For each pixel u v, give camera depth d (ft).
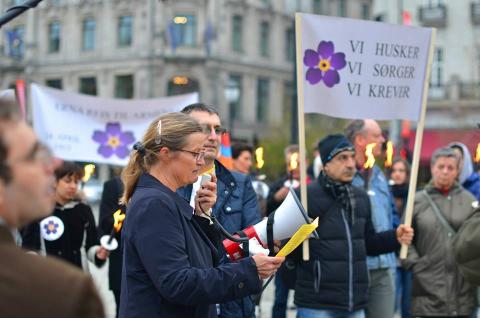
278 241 14.48
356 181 23.34
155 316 12.03
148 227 11.94
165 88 165.78
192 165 12.69
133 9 165.89
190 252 12.38
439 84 134.00
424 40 22.39
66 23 171.63
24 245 21.25
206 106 16.85
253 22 174.29
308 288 19.81
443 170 23.29
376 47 21.88
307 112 21.15
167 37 164.45
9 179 7.06
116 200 24.11
